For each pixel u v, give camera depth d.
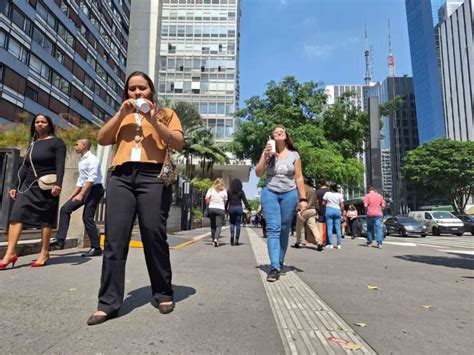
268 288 4.17
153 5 67.62
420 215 27.56
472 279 5.14
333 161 26.03
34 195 5.00
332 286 4.44
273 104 31.14
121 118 3.03
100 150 10.05
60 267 5.08
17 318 2.79
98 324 2.70
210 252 7.94
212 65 61.59
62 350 2.19
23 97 38.44
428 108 132.00
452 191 55.12
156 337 2.45
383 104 30.58
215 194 9.79
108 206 3.01
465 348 2.43
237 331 2.62
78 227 7.87
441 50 127.19
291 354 2.24
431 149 56.03
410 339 2.59
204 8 63.44
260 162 5.04
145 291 3.77
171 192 3.25
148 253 3.12
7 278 4.27
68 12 47.56
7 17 35.59
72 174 7.90
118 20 64.19
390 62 166.12
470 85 111.56
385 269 6.00
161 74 61.97
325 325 2.84
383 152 143.25
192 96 60.84
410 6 145.62
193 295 3.69
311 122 30.25
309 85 30.61
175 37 62.97
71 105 49.12
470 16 112.12
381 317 3.12
